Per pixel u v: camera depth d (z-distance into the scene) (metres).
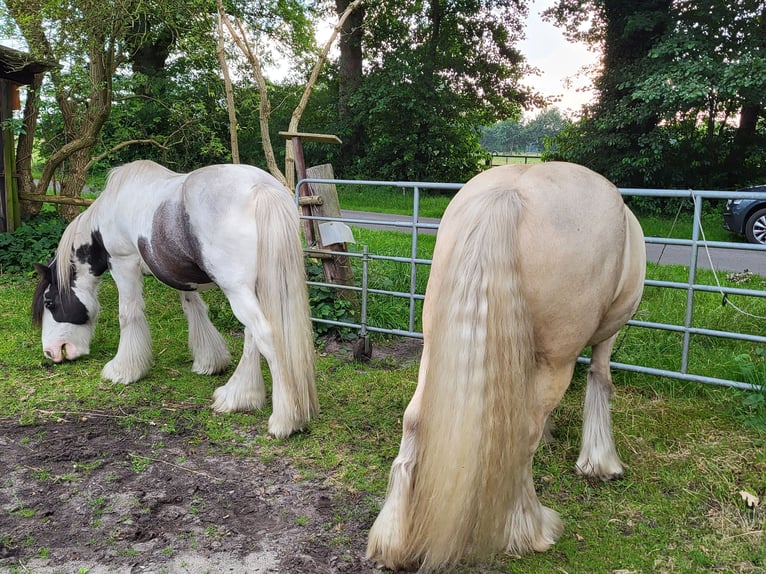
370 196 16.92
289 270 3.04
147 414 3.43
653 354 4.13
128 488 2.62
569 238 1.79
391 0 19.25
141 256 3.54
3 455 2.91
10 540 2.23
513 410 1.71
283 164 19.39
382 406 3.59
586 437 2.74
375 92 18.72
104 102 7.26
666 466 2.82
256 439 3.13
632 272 2.19
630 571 2.08
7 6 6.41
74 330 4.21
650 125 14.05
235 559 2.14
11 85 7.04
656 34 13.84
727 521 2.39
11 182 7.16
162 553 2.16
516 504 2.11
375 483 2.69
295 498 2.57
